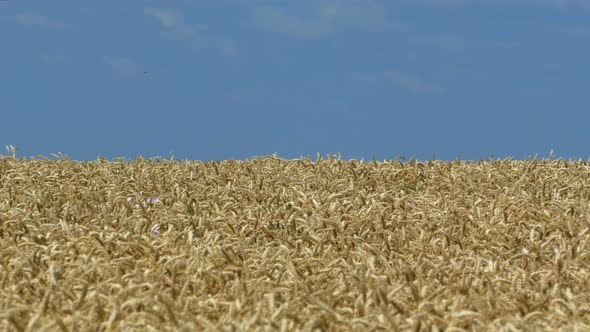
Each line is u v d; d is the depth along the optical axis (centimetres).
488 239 2497
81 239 2212
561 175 3734
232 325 1469
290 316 1554
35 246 2197
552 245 2412
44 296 1669
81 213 2773
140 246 2125
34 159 3978
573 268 2081
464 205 3030
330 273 2017
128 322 1554
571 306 1677
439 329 1573
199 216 2758
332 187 3419
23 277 1912
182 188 3297
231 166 4009
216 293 1873
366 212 2750
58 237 2375
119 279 1825
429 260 2152
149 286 1712
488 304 1716
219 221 2645
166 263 1969
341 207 2873
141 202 2827
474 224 2658
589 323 1666
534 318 1661
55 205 2930
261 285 1878
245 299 1727
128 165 3969
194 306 1706
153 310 1562
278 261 2081
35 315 1513
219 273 1916
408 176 3691
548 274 1916
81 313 1625
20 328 1491
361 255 2183
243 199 3147
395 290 1705
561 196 3259
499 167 3903
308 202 2966
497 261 2053
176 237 2323
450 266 2022
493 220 2645
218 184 3497
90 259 2019
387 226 2623
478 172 3769
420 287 1933
